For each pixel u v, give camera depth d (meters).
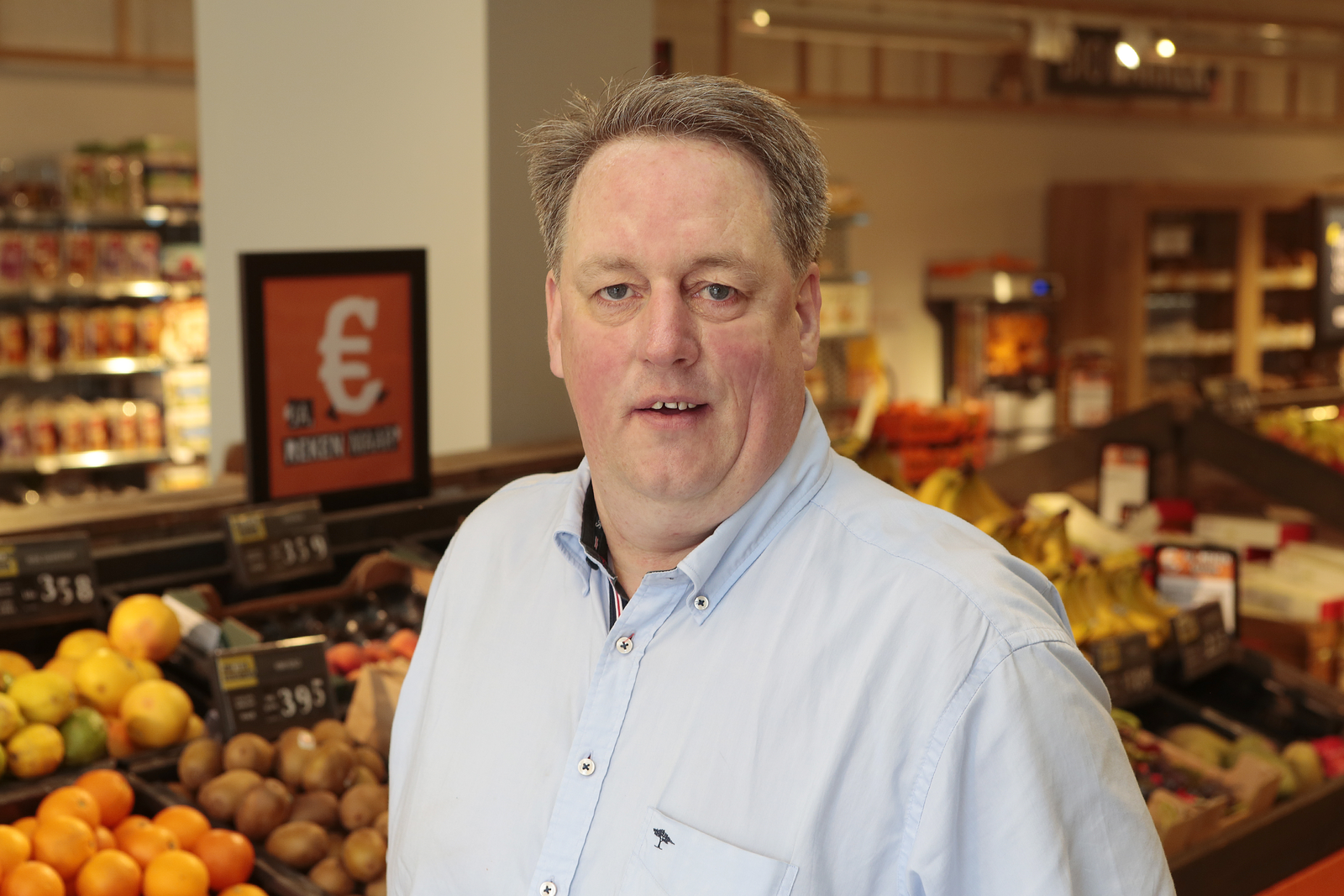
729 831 0.95
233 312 4.16
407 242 3.55
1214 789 2.37
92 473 6.14
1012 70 8.27
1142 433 4.12
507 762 1.08
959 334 7.92
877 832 0.93
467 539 1.26
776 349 1.00
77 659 2.13
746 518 1.02
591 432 1.03
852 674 0.96
